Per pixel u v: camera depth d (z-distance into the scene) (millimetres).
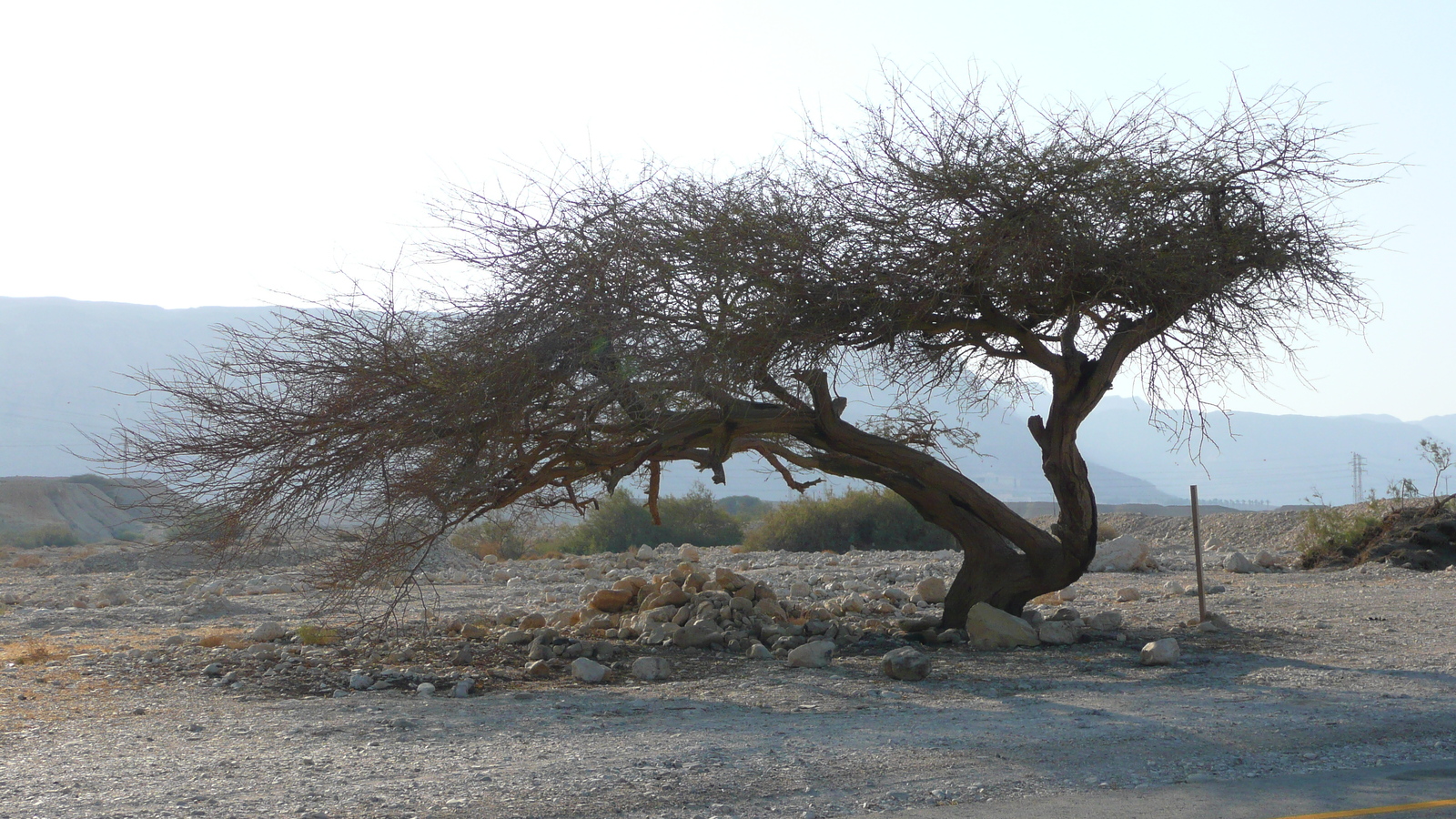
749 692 10141
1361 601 17656
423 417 10367
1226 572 26000
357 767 6996
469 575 27672
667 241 11070
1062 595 19156
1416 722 8164
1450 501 27297
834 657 12695
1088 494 12930
